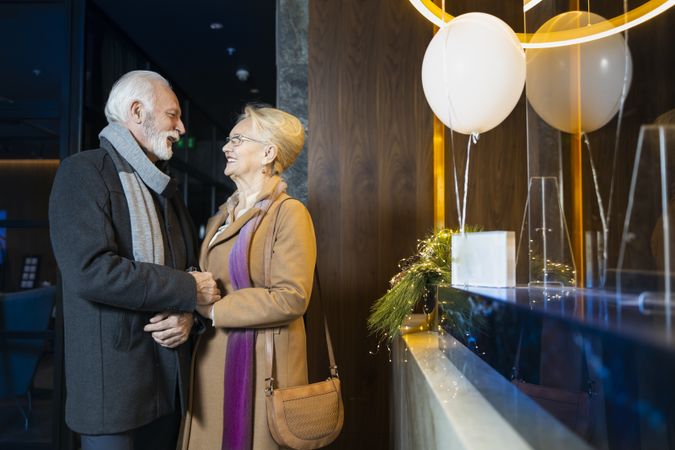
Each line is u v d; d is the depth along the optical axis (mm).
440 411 802
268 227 1621
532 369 620
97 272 1363
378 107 2906
